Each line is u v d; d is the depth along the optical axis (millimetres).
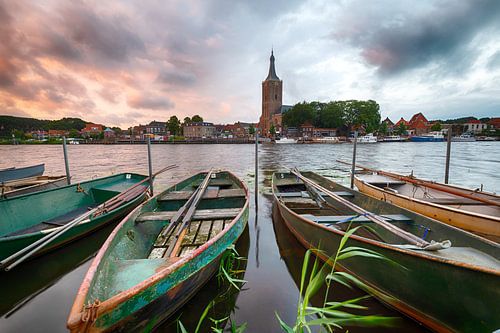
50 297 4113
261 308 3711
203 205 7090
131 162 26484
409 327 3312
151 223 5156
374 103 83938
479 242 3531
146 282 2600
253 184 13164
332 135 83438
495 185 13070
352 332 3314
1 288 4340
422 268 2988
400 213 5340
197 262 3357
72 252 5559
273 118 96125
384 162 24547
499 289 2461
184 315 3508
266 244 5930
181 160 28312
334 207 7074
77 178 16234
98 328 2225
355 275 3969
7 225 5785
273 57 100562
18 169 12297
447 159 9125
